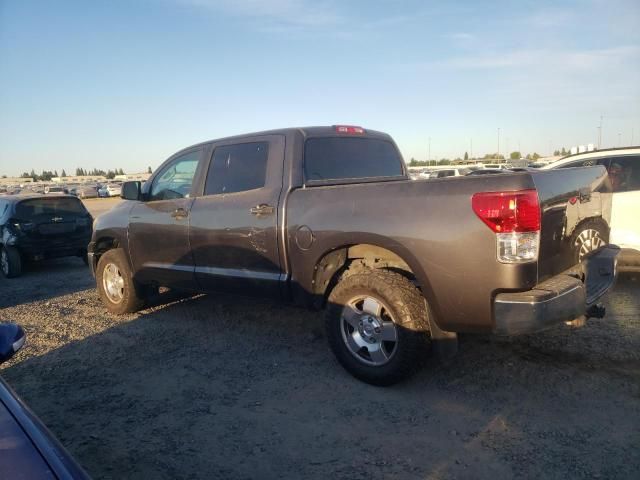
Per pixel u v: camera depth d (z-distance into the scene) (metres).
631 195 6.66
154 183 5.91
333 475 2.93
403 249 3.70
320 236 4.14
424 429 3.38
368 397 3.87
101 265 6.45
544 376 4.05
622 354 4.39
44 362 4.85
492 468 2.92
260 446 3.27
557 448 3.08
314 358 4.68
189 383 4.26
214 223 4.95
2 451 1.54
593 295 3.98
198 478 2.96
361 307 4.09
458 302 3.53
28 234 9.76
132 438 3.42
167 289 7.42
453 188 3.51
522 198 3.27
